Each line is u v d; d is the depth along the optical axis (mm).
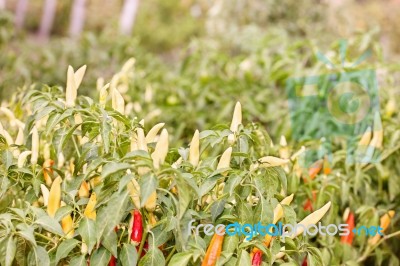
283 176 2080
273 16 7566
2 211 2305
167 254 2111
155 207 1990
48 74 5246
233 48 6941
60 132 2188
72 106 2168
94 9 16688
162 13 17125
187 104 4566
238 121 2127
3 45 5672
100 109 2043
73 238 1942
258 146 2607
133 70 4465
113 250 1855
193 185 1795
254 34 6480
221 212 1977
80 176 2043
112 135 2092
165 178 1904
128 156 1797
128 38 5734
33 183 2100
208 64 5027
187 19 16891
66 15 16500
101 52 5516
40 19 16812
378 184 3322
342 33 7340
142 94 4406
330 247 2625
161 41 16453
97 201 1891
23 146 2211
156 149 1876
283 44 5504
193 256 1866
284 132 3889
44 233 2100
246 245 1953
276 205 2023
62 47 5738
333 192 2777
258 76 5070
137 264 2023
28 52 5590
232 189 1912
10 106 3105
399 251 3291
